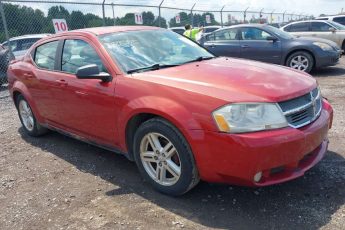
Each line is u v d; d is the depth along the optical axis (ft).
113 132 13.08
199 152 10.37
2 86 36.17
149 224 10.50
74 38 15.14
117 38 14.35
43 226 10.85
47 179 13.92
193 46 15.98
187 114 10.50
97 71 12.67
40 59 17.02
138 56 13.67
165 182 11.85
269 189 11.92
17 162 15.84
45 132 18.89
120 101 12.29
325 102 12.79
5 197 12.76
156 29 16.12
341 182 12.09
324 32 49.70
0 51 34.58
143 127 11.73
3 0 32.71
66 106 15.01
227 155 9.90
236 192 11.87
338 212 10.45
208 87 10.70
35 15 38.37
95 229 10.48
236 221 10.35
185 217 10.71
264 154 9.61
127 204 11.64
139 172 13.93
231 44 37.68
